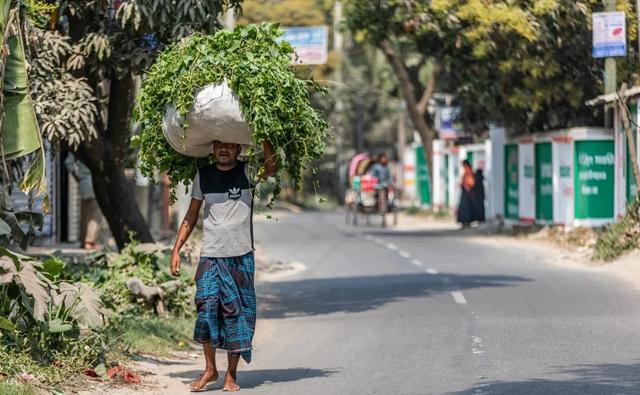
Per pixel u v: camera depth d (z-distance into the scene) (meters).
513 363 14.27
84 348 13.24
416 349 15.75
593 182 35.53
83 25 19.45
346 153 92.38
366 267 30.53
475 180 46.88
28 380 11.63
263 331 18.52
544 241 36.56
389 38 35.56
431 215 60.06
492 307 19.97
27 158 17.05
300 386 13.20
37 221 16.45
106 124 22.80
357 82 89.81
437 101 59.00
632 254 27.27
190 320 18.83
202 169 12.92
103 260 19.84
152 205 41.41
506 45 31.91
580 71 34.03
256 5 54.91
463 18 30.14
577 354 14.81
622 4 29.33
